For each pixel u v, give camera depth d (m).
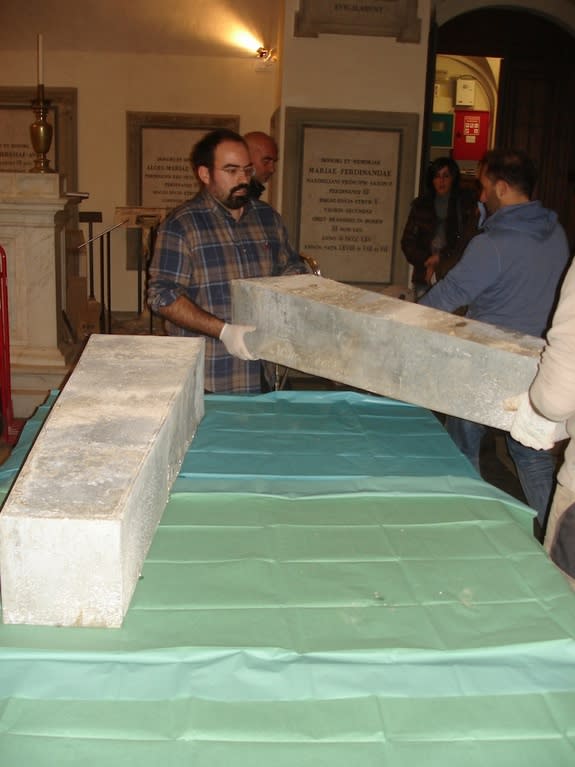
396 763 0.99
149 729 1.04
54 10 6.57
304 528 1.61
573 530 1.72
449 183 5.12
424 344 1.87
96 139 7.11
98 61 6.96
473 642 1.22
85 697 1.09
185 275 2.66
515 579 1.43
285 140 5.70
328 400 2.57
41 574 1.22
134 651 1.17
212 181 2.68
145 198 7.23
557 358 1.48
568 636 1.24
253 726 1.05
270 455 2.03
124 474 1.35
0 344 3.77
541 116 7.34
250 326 2.26
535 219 2.78
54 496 1.26
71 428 1.53
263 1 6.52
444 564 1.48
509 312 2.81
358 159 5.77
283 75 5.62
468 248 2.80
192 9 6.58
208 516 1.64
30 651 1.16
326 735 1.03
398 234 5.90
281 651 1.18
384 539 1.57
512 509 1.76
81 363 1.92
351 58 5.62
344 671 1.15
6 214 4.19
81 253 6.56
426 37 5.61
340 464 1.99
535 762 1.00
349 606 1.32
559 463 3.44
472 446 3.05
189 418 2.03
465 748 1.02
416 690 1.12
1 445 3.71
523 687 1.14
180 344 2.12
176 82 7.04
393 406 2.53
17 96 6.96
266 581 1.39
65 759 0.99
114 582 1.22
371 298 2.12
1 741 1.01
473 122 9.36
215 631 1.23
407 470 1.96
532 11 6.70
